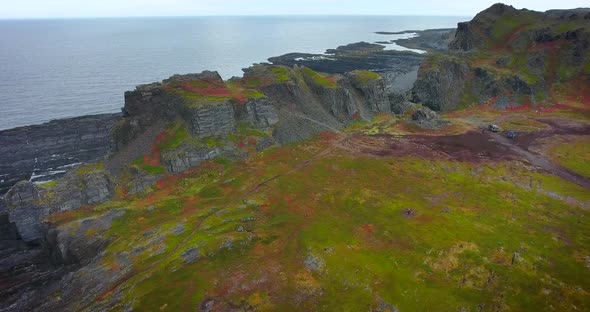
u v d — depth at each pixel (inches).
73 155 4284.0
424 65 5772.6
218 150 3257.9
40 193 2719.0
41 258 2486.5
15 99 6343.5
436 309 1733.5
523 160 3412.9
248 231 2331.4
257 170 3125.0
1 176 3809.1
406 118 4493.1
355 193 2783.0
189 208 2628.0
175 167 3043.8
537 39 5856.3
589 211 2566.4
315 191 2819.9
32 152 4306.1
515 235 2269.9
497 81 5260.8
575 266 1991.9
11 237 2746.1
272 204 2647.6
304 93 4237.2
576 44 5452.8
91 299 1866.4
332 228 2364.7
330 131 3934.5
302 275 1968.5
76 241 2345.0
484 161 3383.4
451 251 2114.9
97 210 2635.3
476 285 1873.8
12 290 2112.5
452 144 3777.1
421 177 3051.2
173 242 2217.0
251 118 3654.0
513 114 4741.6
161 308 1755.7
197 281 1924.2
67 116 5561.0
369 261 2050.9
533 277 1913.1
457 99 5265.8
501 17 6624.0
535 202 2682.1
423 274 1955.0
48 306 1905.8
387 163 3284.9
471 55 5949.8
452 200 2701.8
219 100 3474.4
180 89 3582.7
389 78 7327.8
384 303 1772.9
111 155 3312.0
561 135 3983.8
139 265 2041.1
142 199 2753.4
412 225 2375.7
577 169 3233.3
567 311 1705.2
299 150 3499.0
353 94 4658.0
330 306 1772.9
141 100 3412.9
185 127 3324.3
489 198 2733.8
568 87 5113.2
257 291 1867.6
